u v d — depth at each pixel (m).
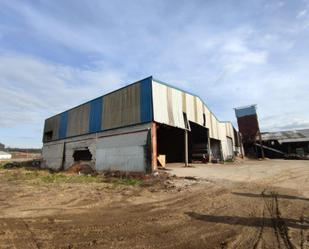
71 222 6.27
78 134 27.56
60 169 29.69
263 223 6.05
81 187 12.55
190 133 30.69
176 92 22.50
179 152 31.73
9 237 5.15
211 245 4.75
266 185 12.06
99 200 9.11
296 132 48.44
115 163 21.02
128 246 4.70
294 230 5.52
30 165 39.25
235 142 41.19
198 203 8.41
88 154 25.98
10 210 7.54
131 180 15.28
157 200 9.08
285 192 10.16
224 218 6.55
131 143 19.88
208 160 28.20
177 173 16.92
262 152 43.25
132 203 8.59
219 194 9.91
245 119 48.06
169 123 20.39
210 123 29.95
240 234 5.31
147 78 19.84
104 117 23.73
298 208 7.48
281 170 18.89
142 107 19.67
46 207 7.98
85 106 27.33
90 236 5.24
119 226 5.93
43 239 5.05
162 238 5.12
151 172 17.52
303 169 19.80
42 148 36.31
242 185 12.08
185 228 5.76
